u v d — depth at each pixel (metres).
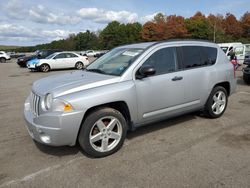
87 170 3.68
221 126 5.36
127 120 4.44
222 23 89.31
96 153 3.99
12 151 4.35
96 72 4.76
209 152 4.15
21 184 3.38
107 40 106.44
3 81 13.88
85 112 3.82
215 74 5.58
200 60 5.41
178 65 4.98
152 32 86.88
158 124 5.49
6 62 36.19
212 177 3.42
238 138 4.72
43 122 3.75
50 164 3.88
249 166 3.68
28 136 5.02
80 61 21.48
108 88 4.04
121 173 3.57
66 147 4.44
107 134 4.08
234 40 83.69
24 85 12.09
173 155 4.07
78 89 3.89
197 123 5.54
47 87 4.09
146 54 4.56
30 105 4.38
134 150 4.28
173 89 4.82
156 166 3.74
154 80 4.54
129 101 4.22
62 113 3.67
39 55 23.12
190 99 5.18
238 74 14.56
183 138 4.74
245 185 3.23
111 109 4.11
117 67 4.56
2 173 3.65
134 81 4.32
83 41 116.19
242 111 6.47
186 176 3.46
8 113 6.86
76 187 3.28
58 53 20.44
